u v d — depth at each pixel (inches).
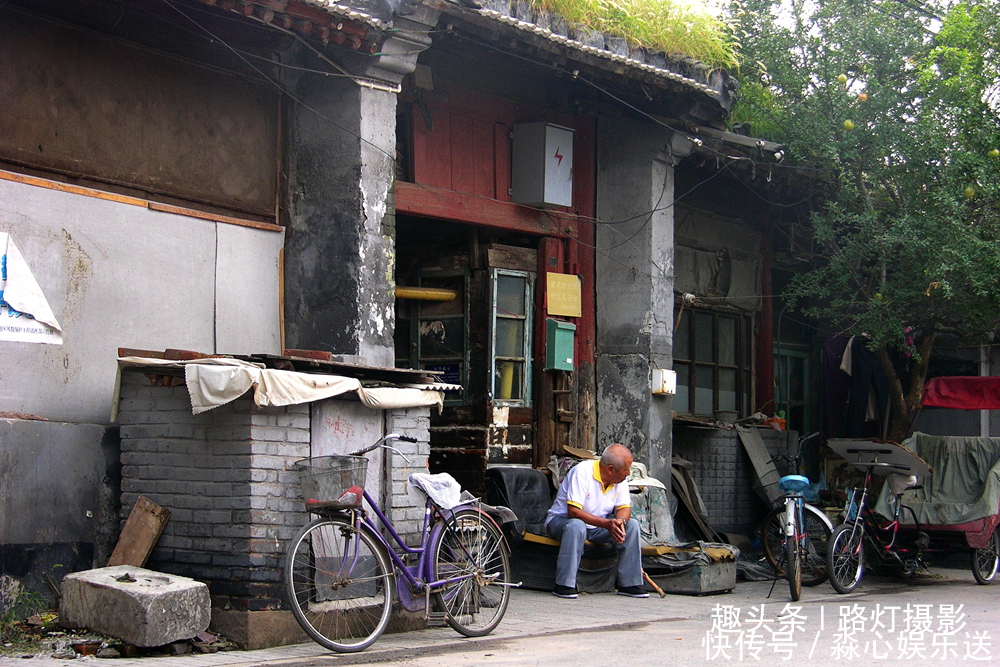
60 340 313.1
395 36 351.9
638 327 483.2
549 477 439.2
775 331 625.0
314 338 360.8
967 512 459.2
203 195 352.5
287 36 358.0
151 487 285.3
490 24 378.6
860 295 554.9
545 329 474.9
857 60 544.1
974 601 390.6
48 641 253.0
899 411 552.1
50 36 316.2
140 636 245.6
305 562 264.8
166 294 339.6
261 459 271.4
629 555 377.1
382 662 248.2
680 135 485.4
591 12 429.1
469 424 458.6
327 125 365.4
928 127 507.8
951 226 483.8
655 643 278.4
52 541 277.1
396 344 478.3
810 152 526.9
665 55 454.9
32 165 310.2
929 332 556.4
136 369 288.5
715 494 527.8
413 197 429.7
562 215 486.0
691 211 559.5
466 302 465.1
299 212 370.0
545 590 391.9
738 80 509.4
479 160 458.0
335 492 262.7
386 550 274.4
